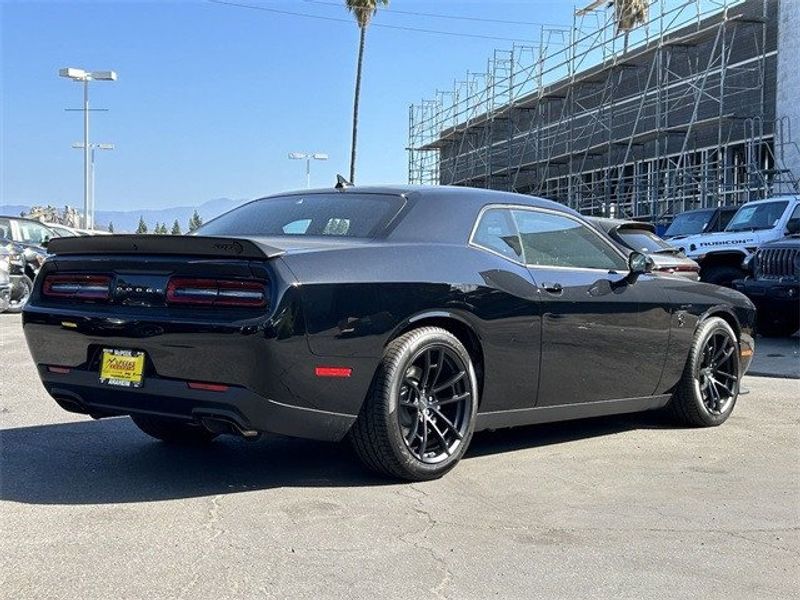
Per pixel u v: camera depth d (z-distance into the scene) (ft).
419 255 14.28
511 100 97.50
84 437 17.37
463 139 112.88
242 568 10.47
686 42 71.20
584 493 14.11
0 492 13.41
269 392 12.52
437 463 14.34
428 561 10.87
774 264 36.63
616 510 13.25
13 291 49.26
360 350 13.17
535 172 96.73
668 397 19.07
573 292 16.31
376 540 11.55
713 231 46.80
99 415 14.64
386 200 15.46
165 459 15.65
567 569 10.78
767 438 18.63
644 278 18.43
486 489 14.12
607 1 83.30
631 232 34.19
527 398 15.83
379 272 13.53
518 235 16.25
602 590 10.18
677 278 19.63
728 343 20.20
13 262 48.96
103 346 13.64
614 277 17.57
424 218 15.03
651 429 19.43
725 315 20.38
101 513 12.43
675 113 74.43
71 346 13.97
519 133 101.91
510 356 15.29
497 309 14.97
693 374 19.17
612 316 17.07
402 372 13.66
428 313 14.01
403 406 13.85
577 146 88.12
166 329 12.81
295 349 12.51
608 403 17.58
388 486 14.06
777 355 33.58
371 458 13.93
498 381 15.24
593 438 18.34
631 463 16.20
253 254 12.61
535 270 16.02
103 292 13.80
